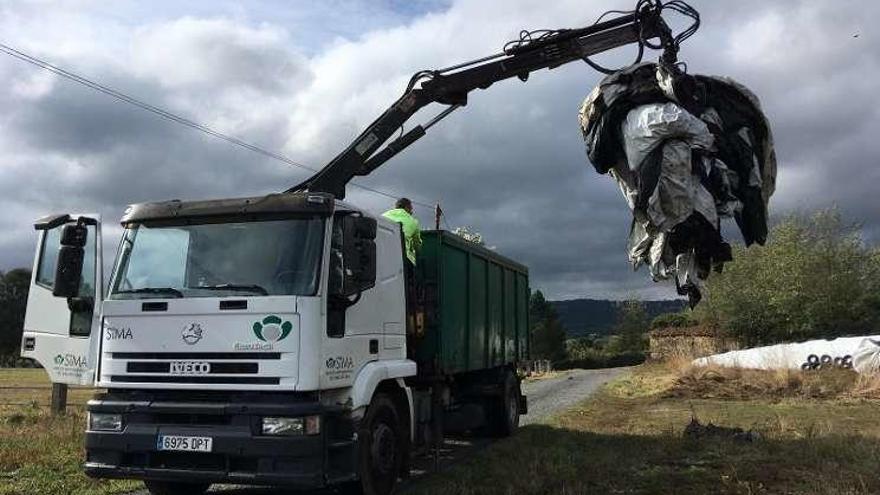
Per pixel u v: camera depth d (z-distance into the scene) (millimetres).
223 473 6359
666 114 7172
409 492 7973
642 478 8703
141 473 6559
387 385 7852
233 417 6371
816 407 16625
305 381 6332
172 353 6656
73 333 9469
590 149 7844
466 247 10555
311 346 6406
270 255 6707
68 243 7887
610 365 64000
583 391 22578
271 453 6219
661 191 7074
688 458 9898
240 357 6461
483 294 11508
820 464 9133
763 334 33156
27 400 17328
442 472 9180
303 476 6238
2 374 36875
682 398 18891
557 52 10773
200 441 6371
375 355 7594
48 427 11594
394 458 7742
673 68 7559
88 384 9219
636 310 72062
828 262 31375
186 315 6660
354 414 6969
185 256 6941
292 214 6805
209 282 6750
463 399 11109
